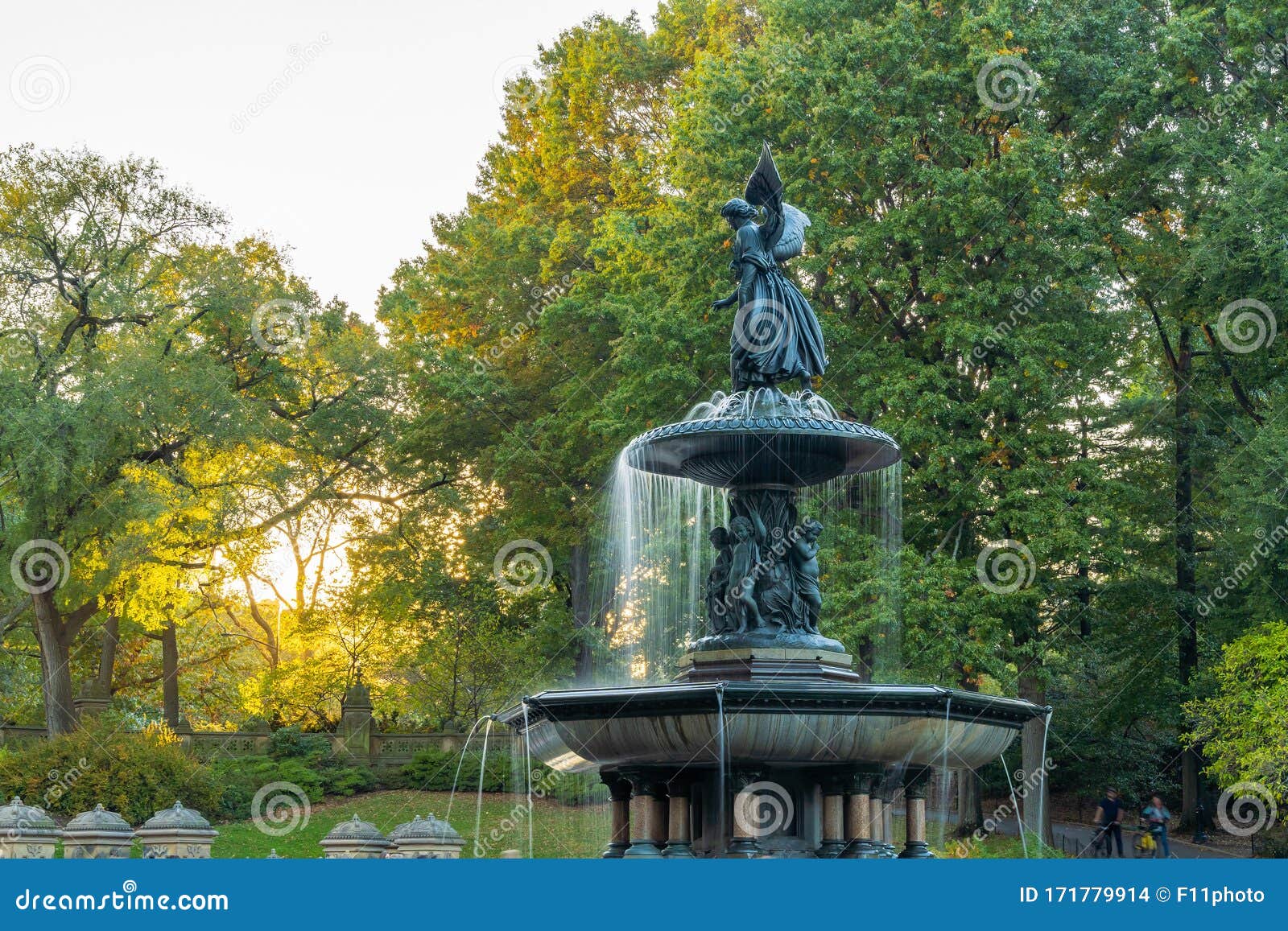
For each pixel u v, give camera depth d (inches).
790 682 499.5
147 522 1266.0
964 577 1016.2
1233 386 1217.4
